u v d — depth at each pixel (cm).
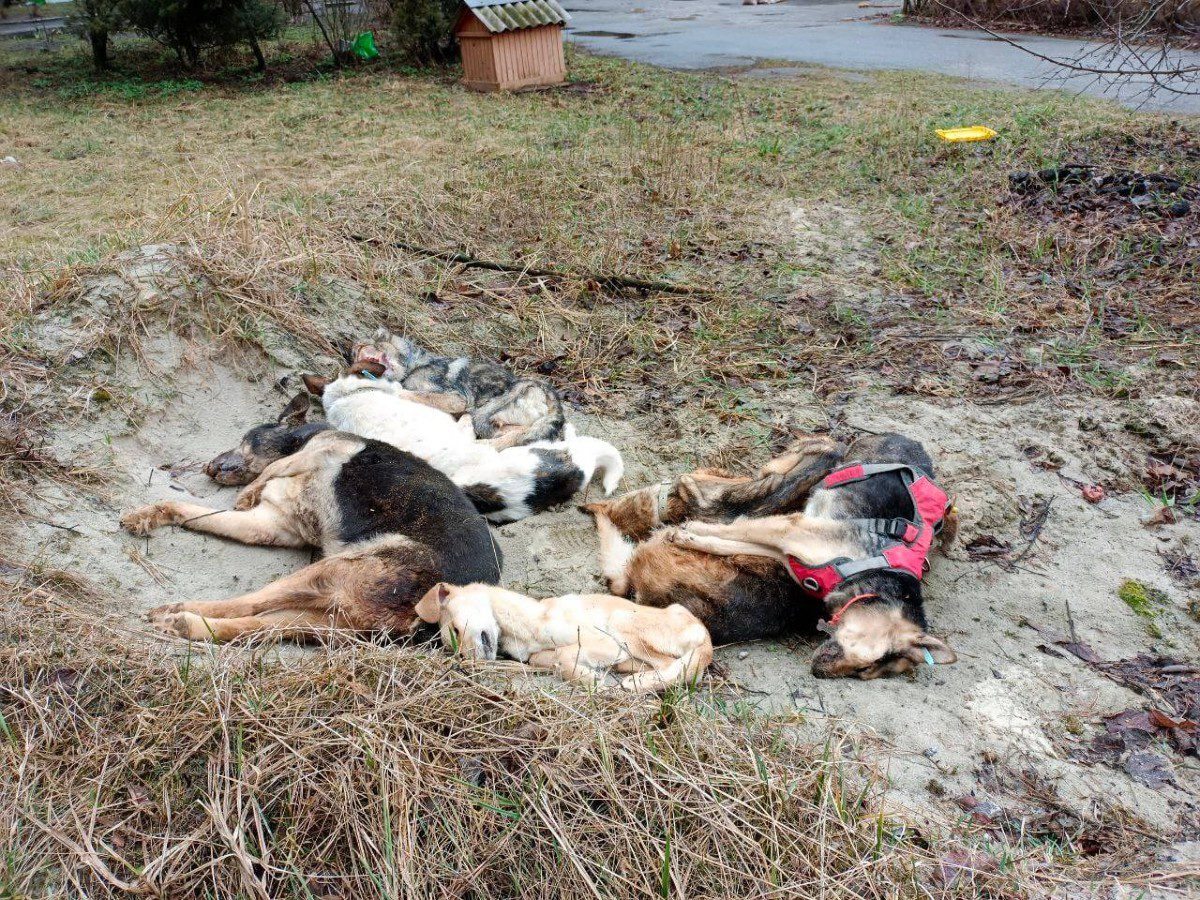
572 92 1438
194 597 432
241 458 506
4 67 1772
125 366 542
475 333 678
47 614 367
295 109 1355
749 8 2433
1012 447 546
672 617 397
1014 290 730
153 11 1584
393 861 290
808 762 340
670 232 841
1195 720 379
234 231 652
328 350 622
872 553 410
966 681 399
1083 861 317
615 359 662
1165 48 773
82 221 849
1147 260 755
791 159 1043
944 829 324
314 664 358
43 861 282
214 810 294
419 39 1648
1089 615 439
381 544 426
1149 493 514
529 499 505
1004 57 1525
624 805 309
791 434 568
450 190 905
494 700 349
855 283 755
